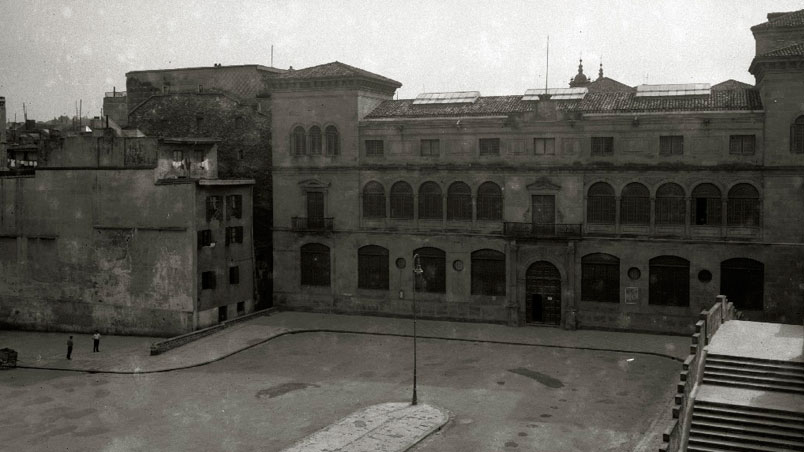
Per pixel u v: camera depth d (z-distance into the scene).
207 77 72.38
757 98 48.81
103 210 54.28
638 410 35.03
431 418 34.28
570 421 33.75
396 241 56.28
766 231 47.31
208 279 53.44
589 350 46.47
